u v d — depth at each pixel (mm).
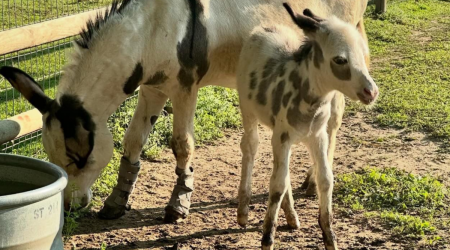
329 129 5762
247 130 5242
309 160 7113
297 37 5320
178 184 5598
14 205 3254
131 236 5250
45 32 6309
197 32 5160
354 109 8680
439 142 7523
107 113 4965
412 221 5352
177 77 5184
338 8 6012
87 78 4828
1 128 4797
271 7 5641
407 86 9477
